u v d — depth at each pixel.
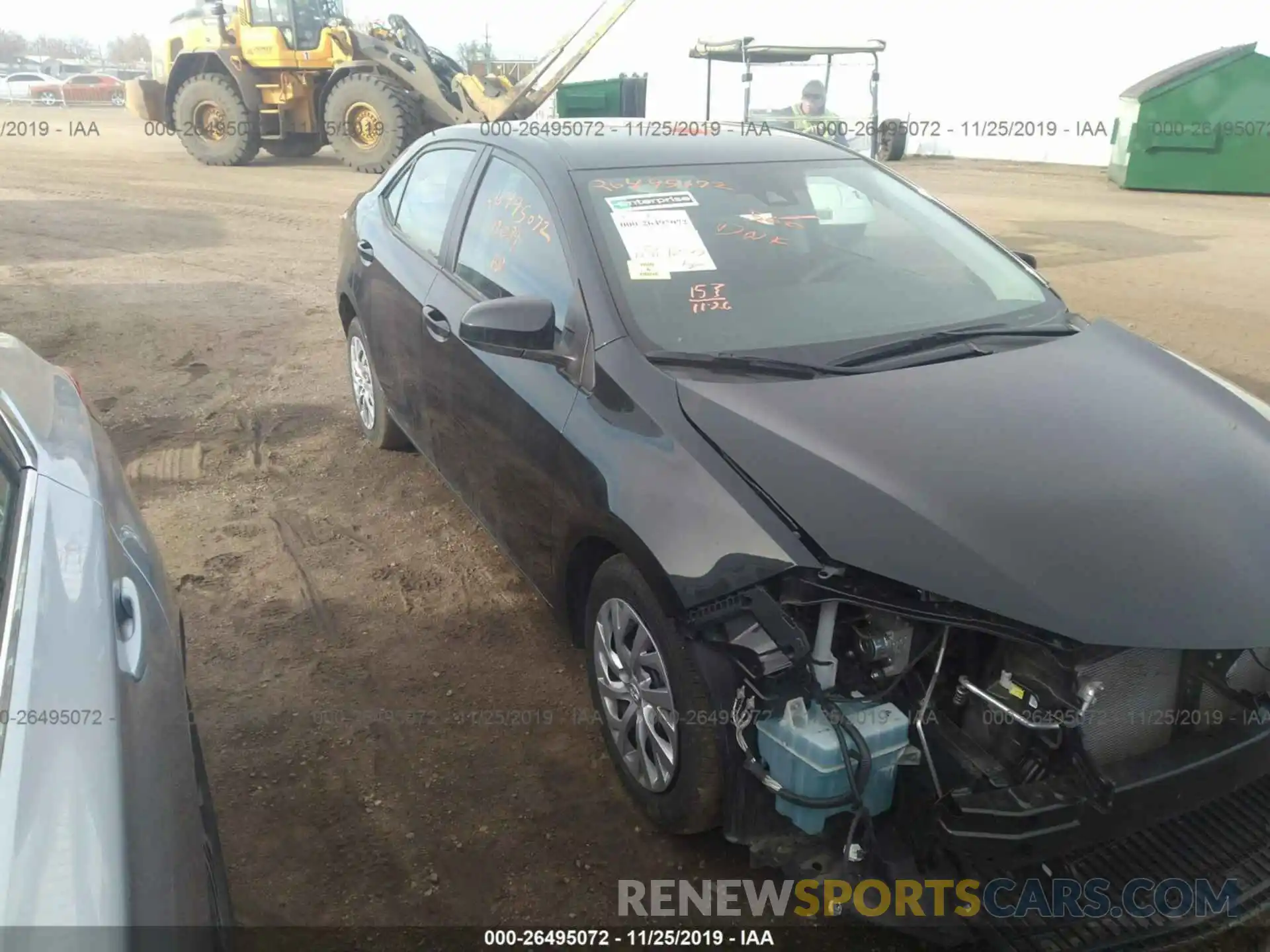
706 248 3.18
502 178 3.68
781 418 2.54
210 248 10.35
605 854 2.67
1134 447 2.52
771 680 2.29
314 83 16.48
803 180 3.61
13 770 1.41
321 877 2.60
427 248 4.11
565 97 19.33
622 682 2.73
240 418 5.65
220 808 2.82
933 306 3.22
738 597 2.25
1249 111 14.81
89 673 1.66
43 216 11.88
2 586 1.70
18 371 2.61
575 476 2.76
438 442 3.94
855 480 2.33
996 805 2.07
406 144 15.71
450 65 17.17
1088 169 19.20
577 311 2.98
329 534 4.35
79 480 2.22
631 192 3.30
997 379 2.79
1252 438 2.68
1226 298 8.34
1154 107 15.20
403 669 3.44
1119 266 9.62
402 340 4.14
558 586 2.99
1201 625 2.07
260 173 16.14
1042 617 2.05
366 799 2.86
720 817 2.50
